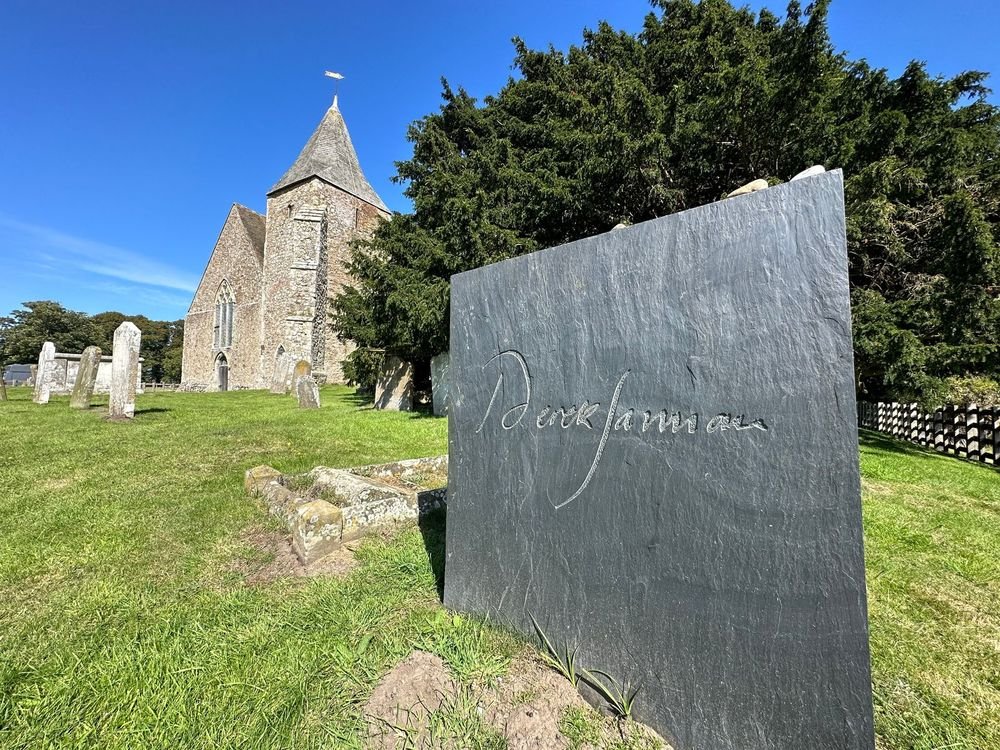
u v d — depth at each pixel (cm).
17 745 151
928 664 197
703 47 932
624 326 179
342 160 2869
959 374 876
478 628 212
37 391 1237
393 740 151
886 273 910
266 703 169
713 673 147
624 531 171
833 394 132
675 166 898
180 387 3294
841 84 848
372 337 1193
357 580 266
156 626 219
